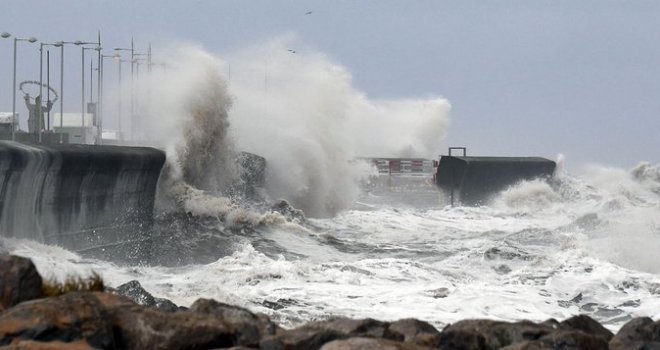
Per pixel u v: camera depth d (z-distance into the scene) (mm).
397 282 66562
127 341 26953
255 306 56125
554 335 29500
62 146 75438
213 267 68812
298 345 28594
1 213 64000
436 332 31734
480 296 61844
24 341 25078
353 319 31219
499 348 29734
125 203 86000
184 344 27062
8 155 63969
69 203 74062
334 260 84312
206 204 98500
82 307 26250
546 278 71312
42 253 64062
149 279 63188
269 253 86875
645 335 33375
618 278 70938
